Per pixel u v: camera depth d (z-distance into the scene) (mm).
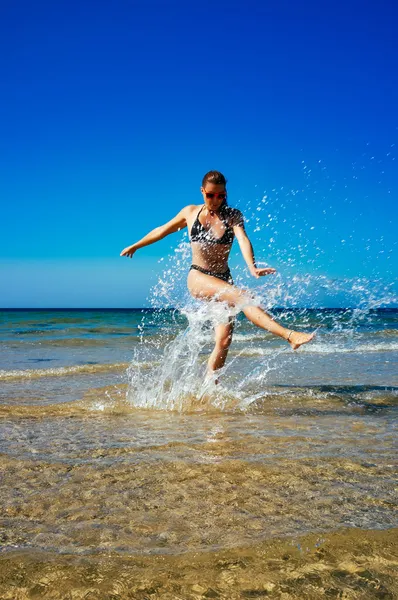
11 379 6148
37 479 2316
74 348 10695
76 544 1656
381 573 1466
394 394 4797
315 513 1896
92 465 2521
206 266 4383
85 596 1355
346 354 9516
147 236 4711
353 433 3213
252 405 4273
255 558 1547
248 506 1968
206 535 1713
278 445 2895
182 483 2242
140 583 1414
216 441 2996
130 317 24406
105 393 4934
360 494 2094
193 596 1354
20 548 1624
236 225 4293
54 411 4043
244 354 9500
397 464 2514
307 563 1517
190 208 4578
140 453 2742
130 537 1704
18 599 1341
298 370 6887
